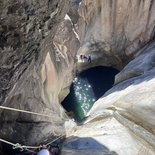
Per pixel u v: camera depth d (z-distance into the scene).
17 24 8.45
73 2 25.52
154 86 16.34
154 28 28.06
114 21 29.75
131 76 21.73
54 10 10.51
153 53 23.38
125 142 12.62
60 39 21.62
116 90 19.91
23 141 11.94
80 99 28.09
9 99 10.49
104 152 11.97
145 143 12.69
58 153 12.36
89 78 30.97
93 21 30.80
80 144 12.75
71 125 15.51
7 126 11.16
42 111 14.22
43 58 14.24
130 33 29.41
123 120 14.20
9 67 9.05
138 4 27.92
